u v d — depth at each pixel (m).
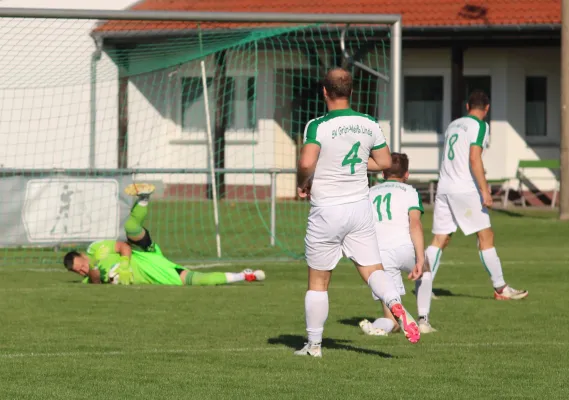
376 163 19.75
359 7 69.81
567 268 37.47
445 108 72.00
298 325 24.39
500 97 71.44
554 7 68.25
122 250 32.88
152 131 68.75
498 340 22.38
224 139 69.69
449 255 42.53
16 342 21.77
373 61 66.62
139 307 27.38
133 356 20.11
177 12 37.09
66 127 62.59
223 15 37.66
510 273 36.06
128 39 63.78
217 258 40.41
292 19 38.03
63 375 18.20
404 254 22.59
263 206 63.53
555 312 26.88
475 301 29.16
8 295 29.73
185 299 29.03
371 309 27.41
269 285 32.81
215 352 20.61
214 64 68.50
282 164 70.38
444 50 71.75
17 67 50.56
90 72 51.59
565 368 19.11
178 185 68.62
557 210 63.69
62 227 42.91
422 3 69.19
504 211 63.06
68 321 24.83
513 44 68.62
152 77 68.12
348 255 19.61
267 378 17.98
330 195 19.28
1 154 62.69
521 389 17.23
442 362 19.64
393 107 38.94
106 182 43.06
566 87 55.34
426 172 59.19
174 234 50.50
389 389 17.16
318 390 17.02
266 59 69.12
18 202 42.66
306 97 69.69
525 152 71.62
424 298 23.66
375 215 22.83
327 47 65.00
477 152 28.89
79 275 35.75
